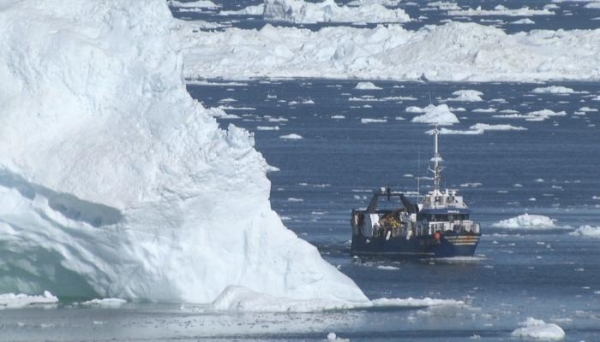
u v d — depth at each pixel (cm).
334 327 17112
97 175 17188
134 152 17288
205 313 17412
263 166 17650
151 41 17825
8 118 17512
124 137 17450
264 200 17812
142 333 16575
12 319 17150
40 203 17362
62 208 17400
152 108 17575
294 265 17912
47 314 17400
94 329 16738
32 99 17662
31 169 17300
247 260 17838
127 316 17288
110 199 17000
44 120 17575
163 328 16788
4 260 18000
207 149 17200
